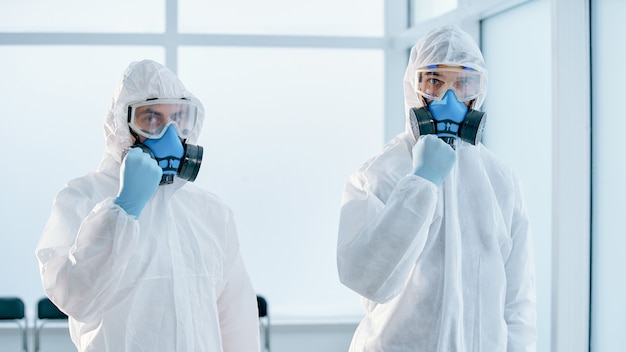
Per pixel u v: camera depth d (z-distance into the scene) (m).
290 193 4.20
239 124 4.16
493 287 1.79
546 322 2.81
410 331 1.77
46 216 4.00
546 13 2.80
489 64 3.32
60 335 3.92
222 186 4.16
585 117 2.53
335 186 4.23
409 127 1.90
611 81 2.42
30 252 3.98
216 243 1.92
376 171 1.80
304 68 4.20
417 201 1.61
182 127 1.81
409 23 4.26
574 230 2.52
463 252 1.80
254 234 4.19
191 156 1.80
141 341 1.72
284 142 4.19
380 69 4.27
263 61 4.17
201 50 4.14
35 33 3.95
